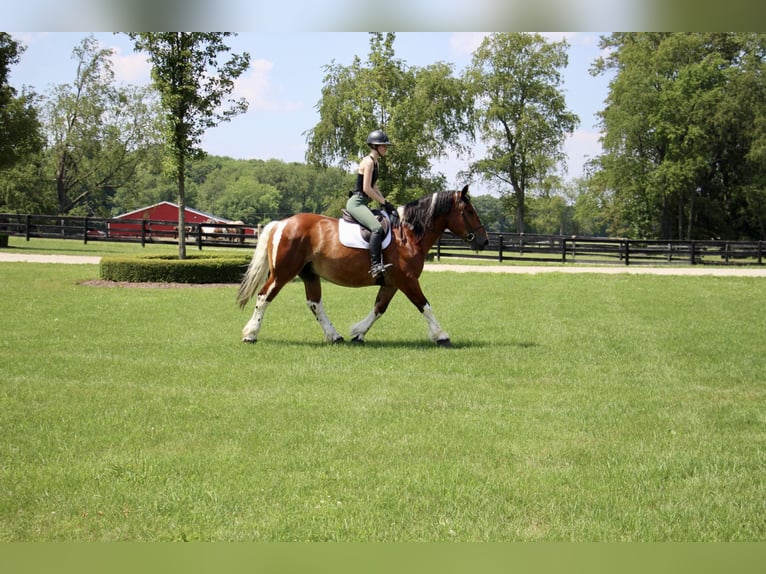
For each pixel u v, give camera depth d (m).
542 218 89.88
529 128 56.53
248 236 34.34
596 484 5.17
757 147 50.00
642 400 7.54
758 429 6.60
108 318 12.55
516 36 55.62
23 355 9.12
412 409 7.00
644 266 31.67
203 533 4.41
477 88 57.59
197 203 125.81
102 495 4.87
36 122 38.22
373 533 4.43
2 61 35.59
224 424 6.42
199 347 9.98
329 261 10.13
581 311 14.91
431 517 4.65
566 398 7.57
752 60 51.41
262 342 10.51
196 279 19.55
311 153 49.94
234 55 21.42
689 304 16.45
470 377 8.48
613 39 59.66
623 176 54.16
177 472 5.29
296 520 4.58
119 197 104.25
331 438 6.09
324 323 10.66
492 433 6.29
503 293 18.28
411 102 38.72
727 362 9.61
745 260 36.50
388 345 10.45
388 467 5.45
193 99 20.97
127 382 7.89
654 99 52.00
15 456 5.54
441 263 30.23
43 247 30.94
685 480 5.28
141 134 63.16
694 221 55.69
